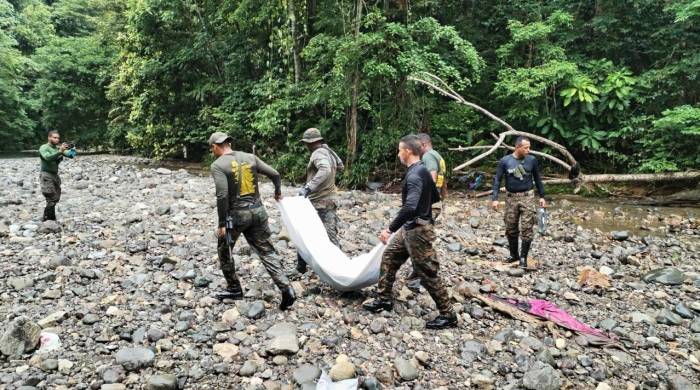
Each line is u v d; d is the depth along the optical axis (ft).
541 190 20.34
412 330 14.34
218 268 18.37
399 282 17.79
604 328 15.42
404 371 11.99
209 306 15.14
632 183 39.86
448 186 42.75
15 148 91.04
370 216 28.94
